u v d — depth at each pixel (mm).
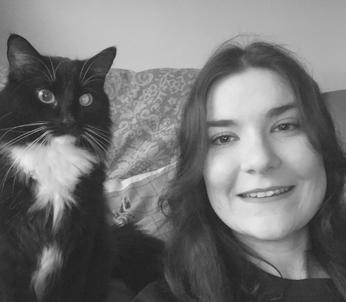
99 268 1271
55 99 1222
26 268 1140
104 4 2486
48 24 2502
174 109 2096
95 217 1235
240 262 1025
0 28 2479
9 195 1119
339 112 1780
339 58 2510
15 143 1150
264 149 929
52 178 1170
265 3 2465
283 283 994
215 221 1060
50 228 1159
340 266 1043
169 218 1128
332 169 1052
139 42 2539
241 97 951
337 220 1083
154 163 1962
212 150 994
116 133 2043
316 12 2459
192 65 2561
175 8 2494
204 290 985
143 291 1063
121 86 2189
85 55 2545
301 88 985
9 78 1215
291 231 982
